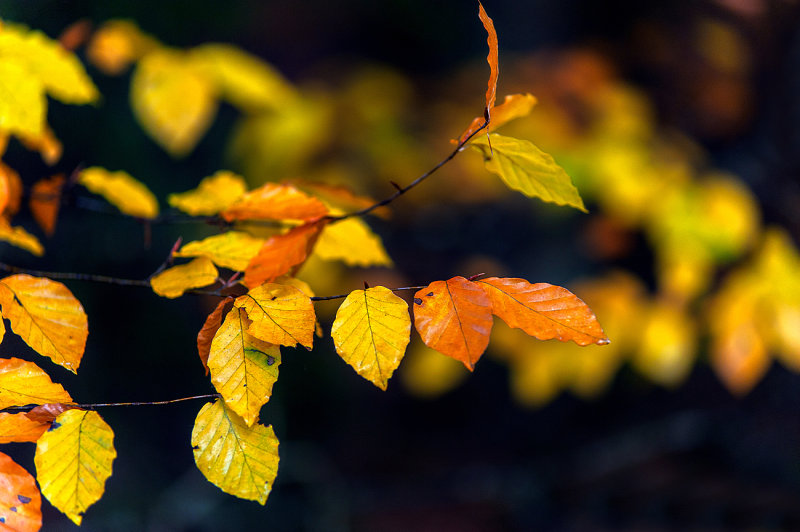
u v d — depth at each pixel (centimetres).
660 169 368
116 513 522
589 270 499
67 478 192
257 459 193
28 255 432
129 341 502
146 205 220
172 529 523
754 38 401
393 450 676
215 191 213
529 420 700
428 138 510
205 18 491
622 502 563
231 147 434
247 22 564
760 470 530
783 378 541
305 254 202
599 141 392
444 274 605
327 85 512
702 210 342
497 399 725
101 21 423
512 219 579
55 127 436
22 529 191
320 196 212
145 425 571
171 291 199
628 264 480
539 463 652
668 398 639
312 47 641
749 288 306
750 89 411
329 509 576
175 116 262
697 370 630
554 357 391
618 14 475
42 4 394
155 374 523
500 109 197
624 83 456
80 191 443
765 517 491
